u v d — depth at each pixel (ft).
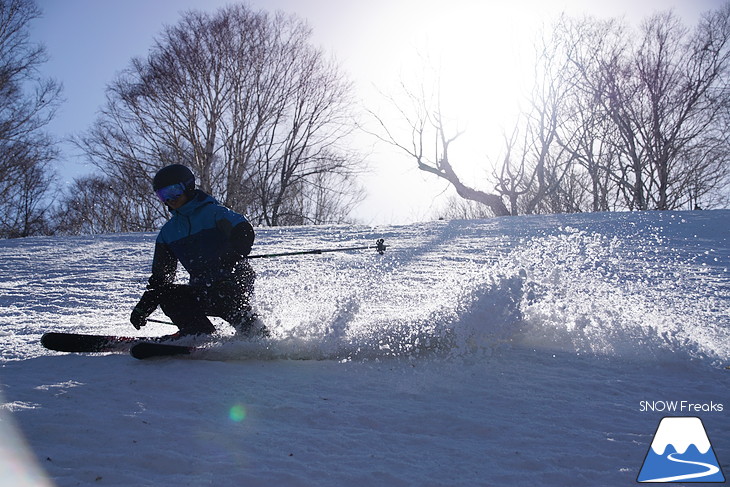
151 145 115.14
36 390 11.39
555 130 121.90
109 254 43.11
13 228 113.70
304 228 55.52
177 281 29.45
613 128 128.77
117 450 8.79
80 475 7.97
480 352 14.24
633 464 8.61
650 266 29.12
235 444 9.09
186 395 11.25
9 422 9.71
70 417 9.92
